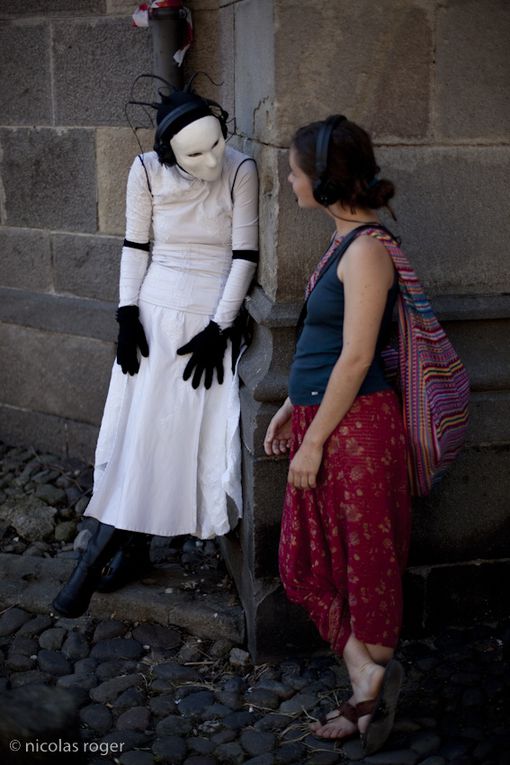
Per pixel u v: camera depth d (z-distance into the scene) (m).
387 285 2.29
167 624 3.16
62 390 4.27
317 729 2.62
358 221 2.36
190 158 2.79
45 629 3.16
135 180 3.00
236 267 2.96
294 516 2.55
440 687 2.79
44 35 3.86
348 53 2.65
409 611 3.05
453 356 2.50
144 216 3.05
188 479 3.08
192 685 2.88
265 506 2.88
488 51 2.72
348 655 2.51
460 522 3.02
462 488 2.98
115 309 4.03
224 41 3.39
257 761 2.52
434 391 2.44
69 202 4.04
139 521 3.04
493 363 2.92
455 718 2.65
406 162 2.77
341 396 2.32
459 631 3.08
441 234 2.85
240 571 3.16
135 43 3.71
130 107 3.79
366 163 2.28
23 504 3.91
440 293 2.88
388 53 2.67
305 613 2.95
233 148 3.23
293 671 2.92
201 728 2.68
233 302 2.97
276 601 2.92
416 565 3.04
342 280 2.32
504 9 2.69
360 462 2.39
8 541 3.71
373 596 2.44
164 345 3.03
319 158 2.26
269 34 2.64
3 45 3.95
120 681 2.88
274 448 2.76
